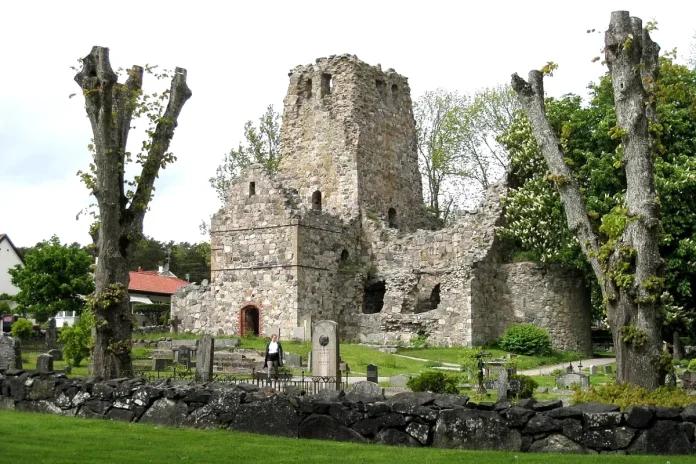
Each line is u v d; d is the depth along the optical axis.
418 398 16.45
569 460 14.26
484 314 49.88
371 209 55.88
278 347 33.16
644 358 19.08
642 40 21.58
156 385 19.00
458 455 14.91
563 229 48.19
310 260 51.03
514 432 15.58
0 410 20.81
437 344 50.12
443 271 51.12
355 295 52.59
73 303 64.50
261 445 15.88
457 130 68.12
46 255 63.97
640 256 19.45
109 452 15.23
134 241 24.52
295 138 57.81
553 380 35.25
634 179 19.97
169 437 16.73
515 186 52.00
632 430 15.05
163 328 58.25
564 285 50.03
